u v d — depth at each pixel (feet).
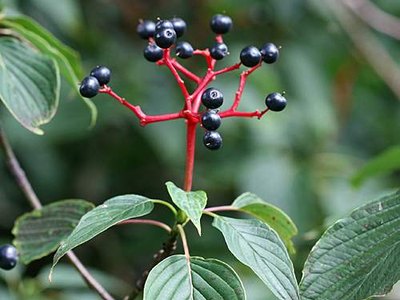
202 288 9.32
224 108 20.85
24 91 12.51
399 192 10.25
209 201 23.24
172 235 10.39
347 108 24.57
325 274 9.71
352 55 24.31
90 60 23.18
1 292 18.56
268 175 21.77
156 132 21.85
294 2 23.35
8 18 13.48
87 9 23.93
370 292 9.55
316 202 21.53
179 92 22.50
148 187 24.66
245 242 9.62
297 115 22.74
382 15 23.31
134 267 24.48
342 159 22.97
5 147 13.64
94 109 13.64
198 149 22.61
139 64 22.81
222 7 22.53
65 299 19.07
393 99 26.86
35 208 13.84
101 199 24.43
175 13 23.07
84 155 24.40
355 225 10.00
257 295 18.66
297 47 23.54
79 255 24.26
